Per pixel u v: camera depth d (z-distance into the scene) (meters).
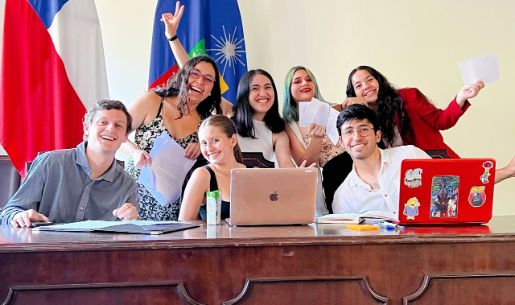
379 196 2.42
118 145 2.14
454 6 3.70
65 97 3.15
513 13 3.71
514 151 3.69
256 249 1.45
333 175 2.62
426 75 3.72
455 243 1.52
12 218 1.93
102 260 1.39
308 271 1.46
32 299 1.37
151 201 2.62
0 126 3.06
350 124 2.40
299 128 2.95
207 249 1.43
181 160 2.54
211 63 2.81
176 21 3.18
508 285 1.53
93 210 2.20
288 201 1.82
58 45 3.18
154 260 1.41
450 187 1.77
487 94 3.69
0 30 3.39
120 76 3.62
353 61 3.72
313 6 3.72
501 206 3.67
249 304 1.44
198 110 2.85
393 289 1.49
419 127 3.07
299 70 3.03
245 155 2.70
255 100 2.82
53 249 1.37
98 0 3.63
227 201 2.13
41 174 2.10
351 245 1.48
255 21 3.73
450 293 1.51
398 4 3.71
